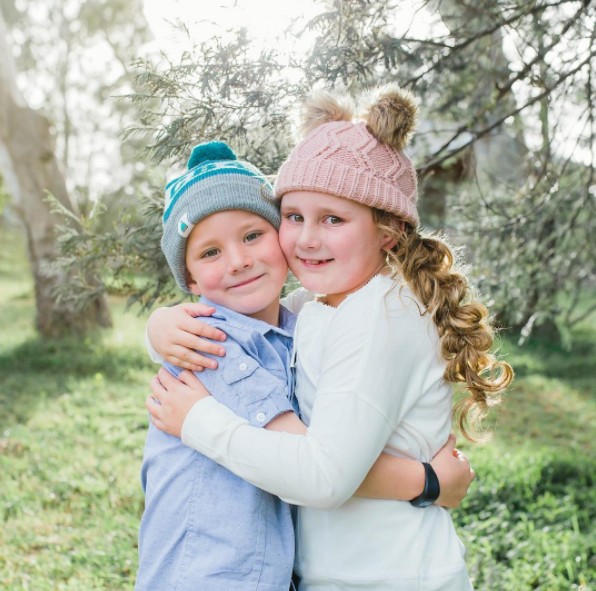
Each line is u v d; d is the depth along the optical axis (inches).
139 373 327.6
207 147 74.9
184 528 66.8
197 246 71.7
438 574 66.7
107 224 169.5
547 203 186.5
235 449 63.7
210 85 108.0
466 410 78.5
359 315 66.5
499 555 154.5
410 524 67.6
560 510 173.2
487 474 196.5
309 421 69.3
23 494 183.8
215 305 73.2
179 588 65.5
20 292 612.1
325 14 112.2
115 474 201.3
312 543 68.6
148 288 138.7
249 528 65.5
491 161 245.0
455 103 179.6
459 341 70.2
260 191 72.2
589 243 206.7
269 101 110.2
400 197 69.4
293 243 71.0
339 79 115.3
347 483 61.7
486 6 148.1
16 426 243.4
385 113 69.7
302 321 72.8
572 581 141.7
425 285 69.8
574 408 286.5
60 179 405.4
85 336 398.0
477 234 184.4
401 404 67.2
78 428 246.5
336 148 68.4
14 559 152.1
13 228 971.3
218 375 67.9
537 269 195.0
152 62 107.7
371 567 66.6
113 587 142.3
